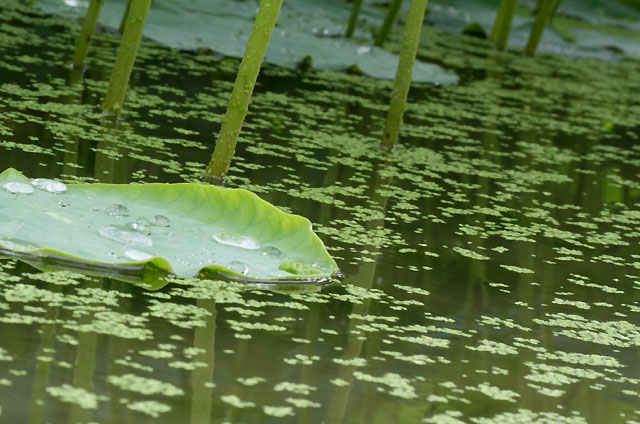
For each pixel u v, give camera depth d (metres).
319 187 4.63
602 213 5.10
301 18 10.42
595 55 13.41
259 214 3.43
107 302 2.80
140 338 2.59
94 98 5.62
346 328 2.94
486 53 11.44
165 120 5.46
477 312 3.31
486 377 2.75
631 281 3.94
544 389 2.73
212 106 6.05
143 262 3.05
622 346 3.18
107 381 2.31
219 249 3.24
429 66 9.16
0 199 3.22
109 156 4.45
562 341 3.16
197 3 9.52
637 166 6.55
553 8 14.04
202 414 2.23
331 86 7.65
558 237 4.47
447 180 5.27
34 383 2.24
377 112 6.89
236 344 2.67
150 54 7.57
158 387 2.33
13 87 5.52
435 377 2.69
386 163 5.43
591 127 7.85
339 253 3.68
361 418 2.34
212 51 7.94
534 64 11.31
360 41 9.77
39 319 2.60
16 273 2.90
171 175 4.30
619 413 2.63
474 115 7.46
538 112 8.12
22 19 8.00
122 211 3.34
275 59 8.16
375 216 4.31
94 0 6.38
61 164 4.15
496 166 5.85
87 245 3.09
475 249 4.07
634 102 9.70
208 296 2.99
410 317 3.15
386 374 2.65
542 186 5.51
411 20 5.68
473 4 14.81
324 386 2.50
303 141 5.60
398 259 3.75
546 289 3.68
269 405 2.33
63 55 6.77
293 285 3.23
